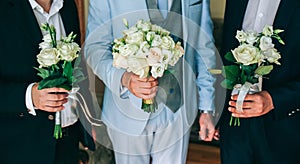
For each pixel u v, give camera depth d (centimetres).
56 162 204
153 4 179
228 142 224
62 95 177
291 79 200
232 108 190
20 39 181
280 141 210
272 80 202
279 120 206
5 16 179
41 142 194
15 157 195
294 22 193
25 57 183
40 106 178
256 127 211
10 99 178
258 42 182
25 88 179
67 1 203
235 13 214
